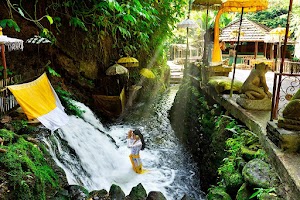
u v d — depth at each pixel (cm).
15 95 540
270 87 897
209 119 734
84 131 733
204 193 625
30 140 521
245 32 1608
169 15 1343
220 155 584
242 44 1708
